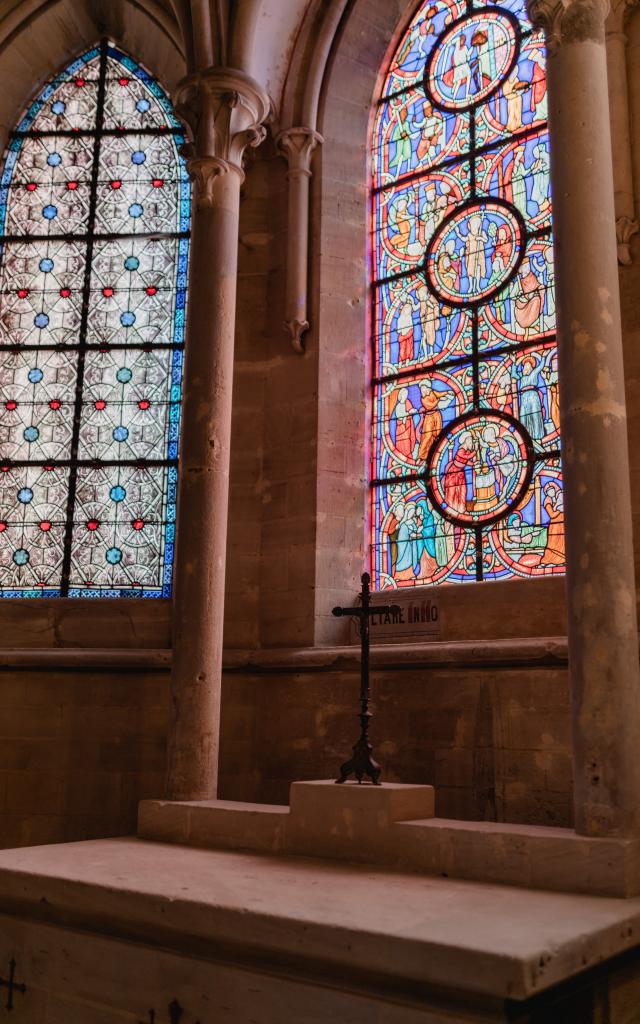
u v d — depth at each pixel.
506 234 9.09
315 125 10.02
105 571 9.89
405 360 9.59
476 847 5.48
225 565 8.65
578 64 6.41
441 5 10.17
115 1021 4.96
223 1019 4.58
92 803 9.00
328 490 9.21
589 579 5.69
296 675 8.78
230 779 8.86
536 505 8.31
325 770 8.40
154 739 9.07
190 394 8.28
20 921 5.55
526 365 8.67
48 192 11.10
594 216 6.17
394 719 8.14
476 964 3.81
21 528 10.09
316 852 6.16
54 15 10.97
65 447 10.27
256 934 4.50
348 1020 4.20
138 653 9.20
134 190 10.97
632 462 7.35
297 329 9.55
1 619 9.63
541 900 4.86
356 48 10.30
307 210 9.87
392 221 10.04
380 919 4.36
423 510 9.06
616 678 5.52
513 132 9.29
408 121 10.17
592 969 4.39
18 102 11.27
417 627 8.55
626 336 7.56
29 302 10.76
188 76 8.80
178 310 10.51
